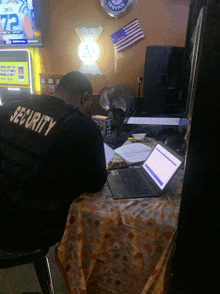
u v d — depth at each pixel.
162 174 1.08
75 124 0.93
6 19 2.76
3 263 0.96
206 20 0.55
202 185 0.67
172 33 2.33
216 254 0.72
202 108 0.61
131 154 1.47
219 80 0.58
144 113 2.11
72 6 2.53
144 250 0.91
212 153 0.64
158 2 2.27
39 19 2.65
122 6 2.35
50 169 0.91
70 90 1.18
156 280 0.90
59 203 0.98
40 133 0.92
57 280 1.37
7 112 1.05
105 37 2.53
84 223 0.98
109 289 1.10
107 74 2.65
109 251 1.00
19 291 1.31
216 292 0.74
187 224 0.71
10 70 3.00
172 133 1.82
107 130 1.88
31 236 0.97
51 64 2.85
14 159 0.93
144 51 2.46
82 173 0.97
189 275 0.76
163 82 2.02
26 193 0.92
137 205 0.96
